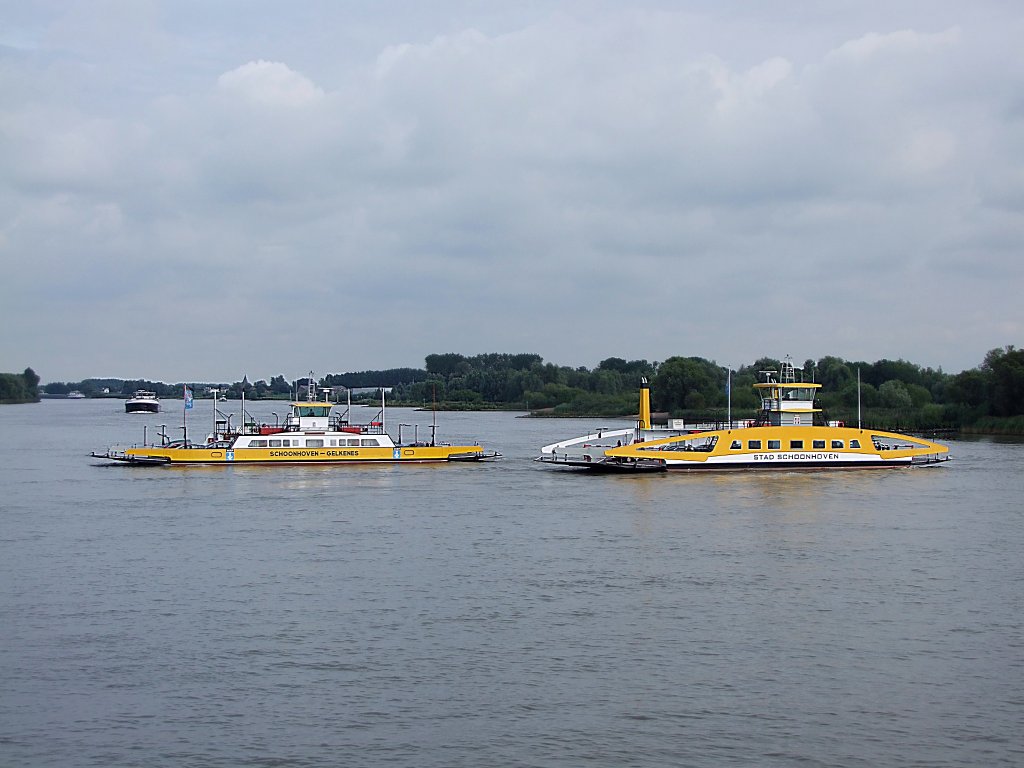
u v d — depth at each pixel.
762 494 99.62
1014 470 121.50
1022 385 192.75
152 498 98.06
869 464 120.88
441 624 51.19
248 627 50.91
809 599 55.84
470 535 75.94
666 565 64.69
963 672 44.38
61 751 37.06
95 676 44.16
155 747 37.31
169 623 51.72
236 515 86.62
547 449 126.06
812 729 38.59
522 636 49.22
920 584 59.31
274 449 126.81
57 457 152.00
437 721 39.31
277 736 38.12
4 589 58.84
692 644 47.94
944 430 198.75
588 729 38.59
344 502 94.81
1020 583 59.53
